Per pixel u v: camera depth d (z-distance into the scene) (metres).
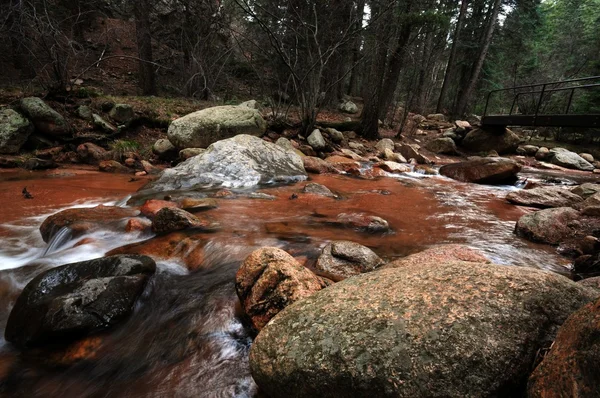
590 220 4.80
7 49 10.75
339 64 14.32
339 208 5.55
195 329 2.54
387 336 1.62
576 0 25.22
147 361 2.26
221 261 3.49
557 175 10.76
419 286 1.93
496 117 12.98
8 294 2.96
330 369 1.59
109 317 2.51
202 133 8.61
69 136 8.45
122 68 16.48
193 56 13.21
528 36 22.66
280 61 13.14
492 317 1.62
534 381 1.36
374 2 11.06
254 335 2.43
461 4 19.31
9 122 7.53
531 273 1.92
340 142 11.88
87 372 2.18
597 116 8.76
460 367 1.45
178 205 5.13
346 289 2.11
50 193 5.81
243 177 6.96
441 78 26.05
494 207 6.19
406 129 16.64
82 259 3.51
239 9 14.18
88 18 16.25
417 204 6.17
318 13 11.50
